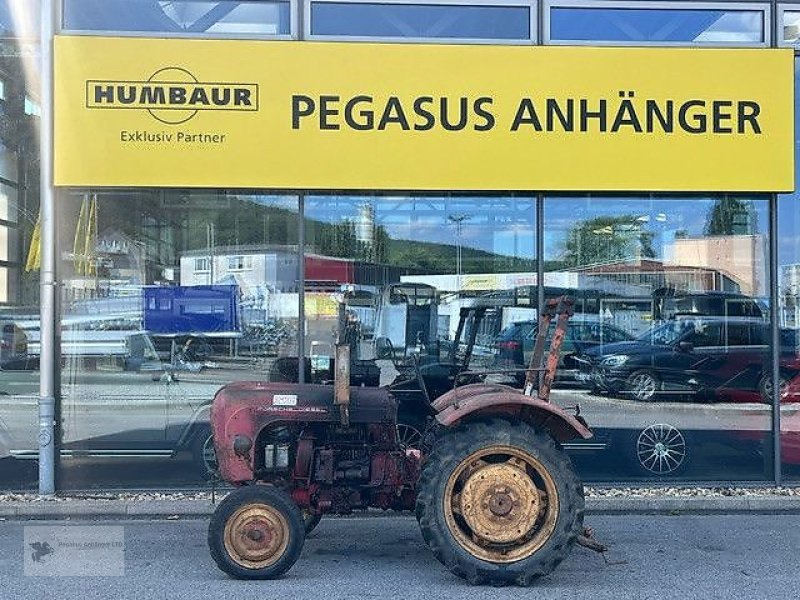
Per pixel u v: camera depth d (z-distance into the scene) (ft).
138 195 27.53
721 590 17.54
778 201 28.22
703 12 27.55
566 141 27.14
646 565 19.43
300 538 18.19
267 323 27.86
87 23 26.61
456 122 27.02
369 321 27.99
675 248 28.35
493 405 17.97
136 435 27.40
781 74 27.32
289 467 19.39
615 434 28.25
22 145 27.58
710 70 27.22
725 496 26.14
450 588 17.67
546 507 17.98
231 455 19.03
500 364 28.12
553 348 19.25
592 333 28.27
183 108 26.58
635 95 27.20
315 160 26.89
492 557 17.74
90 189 27.30
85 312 27.40
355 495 19.25
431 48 26.91
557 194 28.07
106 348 27.48
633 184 27.20
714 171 27.30
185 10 26.73
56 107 26.37
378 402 19.47
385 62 26.86
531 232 28.14
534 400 18.17
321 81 26.81
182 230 27.68
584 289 28.25
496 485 17.93
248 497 18.08
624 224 28.25
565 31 27.45
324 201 27.89
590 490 27.14
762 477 28.35
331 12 27.04
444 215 28.12
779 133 27.37
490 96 27.04
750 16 27.63
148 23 26.71
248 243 27.78
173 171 26.63
